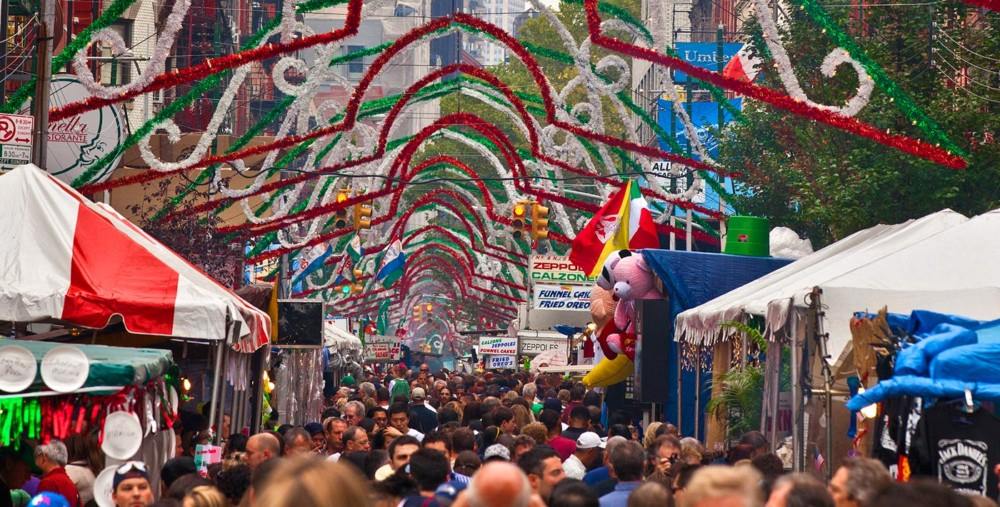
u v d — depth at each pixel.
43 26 34.16
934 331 18.92
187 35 85.31
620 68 53.19
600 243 53.41
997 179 47.12
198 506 13.87
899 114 48.09
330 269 111.31
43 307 24.53
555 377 59.72
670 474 19.45
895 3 50.62
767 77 58.81
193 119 80.56
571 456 23.95
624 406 45.72
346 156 78.62
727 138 60.91
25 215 25.44
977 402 17.31
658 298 42.97
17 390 17.95
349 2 38.28
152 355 20.88
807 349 23.20
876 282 25.72
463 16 50.03
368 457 21.23
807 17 56.16
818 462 23.97
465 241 149.12
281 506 7.58
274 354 50.38
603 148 65.44
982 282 25.78
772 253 47.97
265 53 38.09
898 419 18.52
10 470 20.61
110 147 45.66
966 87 51.00
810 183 51.00
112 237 25.69
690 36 119.69
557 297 77.69
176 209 57.19
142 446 22.09
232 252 54.72
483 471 9.49
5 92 50.56
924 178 47.19
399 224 112.38
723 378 31.23
